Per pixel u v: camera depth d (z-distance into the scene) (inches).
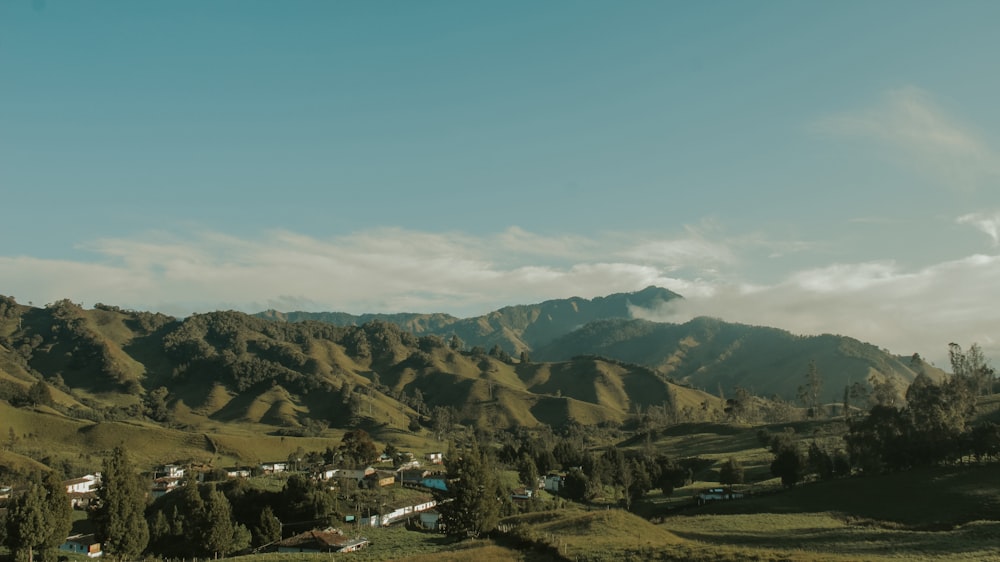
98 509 3408.0
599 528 2832.2
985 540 2620.6
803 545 2908.5
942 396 4879.4
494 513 3230.8
